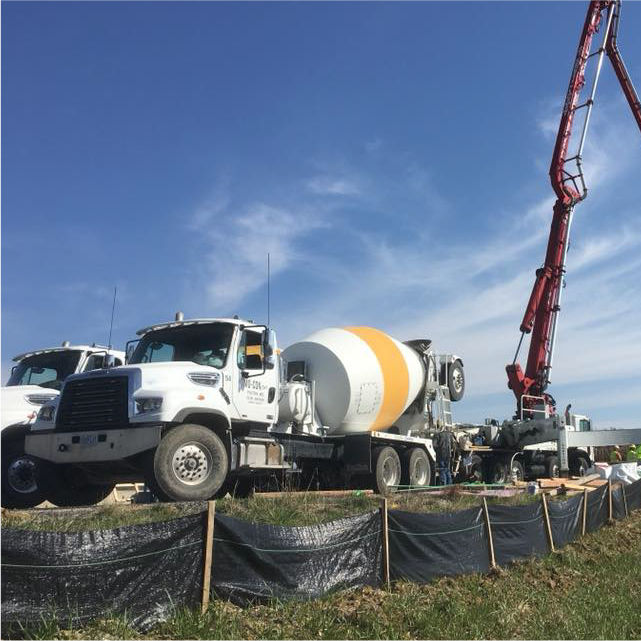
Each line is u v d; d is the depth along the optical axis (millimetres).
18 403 11773
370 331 17719
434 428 19031
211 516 5750
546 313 27422
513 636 6438
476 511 8727
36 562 4887
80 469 10977
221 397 11148
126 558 5289
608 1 28922
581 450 30141
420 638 6078
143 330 12375
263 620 5773
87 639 4816
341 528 6902
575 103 28375
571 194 27719
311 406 15445
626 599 7867
